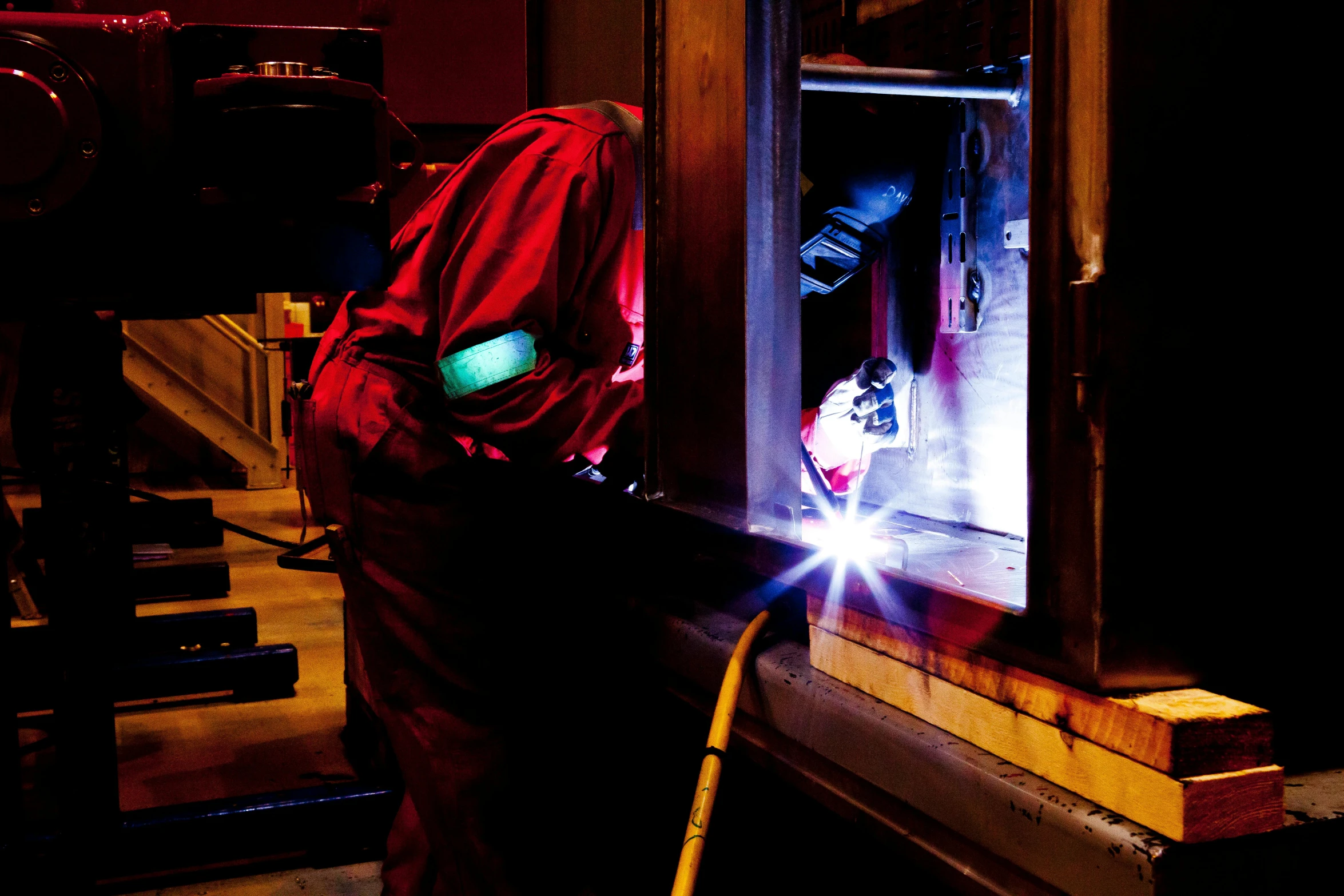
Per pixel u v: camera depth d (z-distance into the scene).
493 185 1.43
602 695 1.61
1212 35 0.81
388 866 1.68
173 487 6.46
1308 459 0.89
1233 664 0.86
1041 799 0.84
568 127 1.45
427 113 3.00
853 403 1.53
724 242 1.28
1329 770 0.91
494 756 1.50
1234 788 0.76
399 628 1.49
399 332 1.48
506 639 1.51
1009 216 1.49
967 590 0.96
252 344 6.32
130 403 1.50
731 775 1.51
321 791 2.05
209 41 1.33
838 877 1.35
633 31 2.37
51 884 1.51
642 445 1.50
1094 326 0.80
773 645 1.28
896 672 1.05
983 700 0.94
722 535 1.31
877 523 1.65
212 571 3.91
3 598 1.68
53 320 1.37
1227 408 0.84
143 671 2.70
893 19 1.67
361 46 1.37
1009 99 1.45
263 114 1.27
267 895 1.90
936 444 1.67
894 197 1.56
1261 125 0.84
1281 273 0.86
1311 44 0.86
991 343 1.54
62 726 1.47
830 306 1.90
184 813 1.94
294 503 5.89
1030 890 0.87
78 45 1.30
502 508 1.50
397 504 1.46
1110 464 0.80
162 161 1.33
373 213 1.36
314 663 3.18
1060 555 0.84
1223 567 0.85
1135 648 0.82
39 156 1.26
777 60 1.24
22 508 5.37
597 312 1.51
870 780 1.04
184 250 1.36
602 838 1.63
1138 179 0.80
